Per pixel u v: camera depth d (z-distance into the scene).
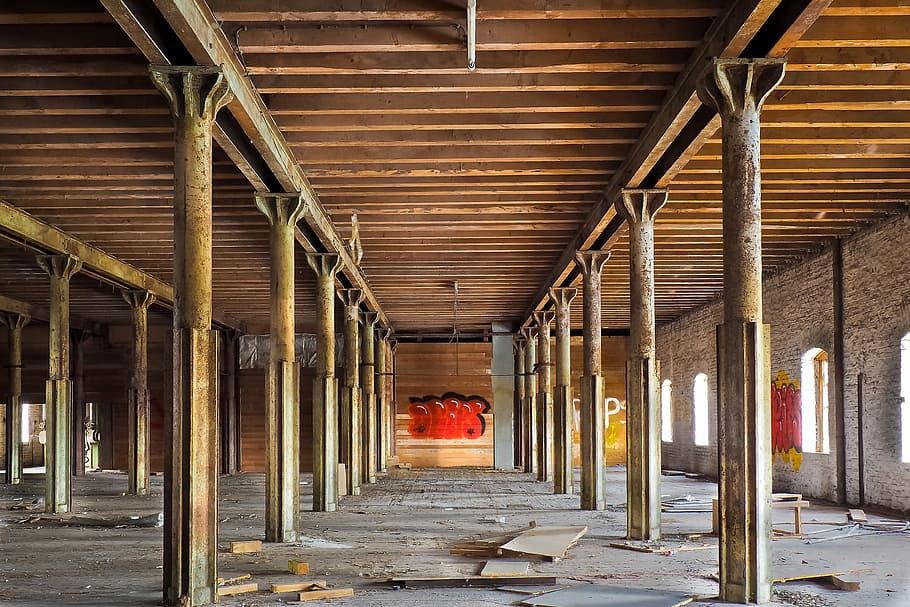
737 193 8.94
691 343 32.16
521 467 35.56
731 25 8.52
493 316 34.22
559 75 10.70
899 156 13.58
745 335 8.79
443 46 9.49
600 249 18.39
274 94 11.40
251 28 9.45
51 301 18.92
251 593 9.25
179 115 8.96
